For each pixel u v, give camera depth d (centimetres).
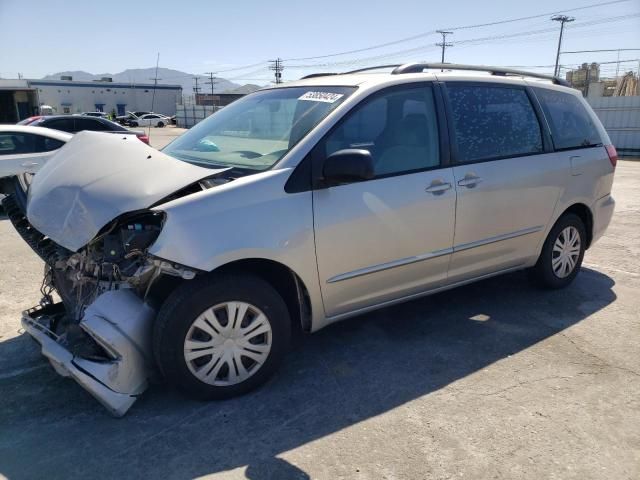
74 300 329
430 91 377
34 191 332
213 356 301
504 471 254
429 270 378
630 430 286
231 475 251
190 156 372
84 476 250
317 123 332
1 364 352
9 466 256
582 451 268
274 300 314
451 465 258
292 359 361
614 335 399
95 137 367
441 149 372
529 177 419
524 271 541
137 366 294
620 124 2497
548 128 445
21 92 3953
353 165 301
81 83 5975
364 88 349
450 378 337
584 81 3162
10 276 529
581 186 466
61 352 291
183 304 287
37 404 307
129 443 273
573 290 493
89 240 285
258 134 359
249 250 294
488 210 396
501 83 421
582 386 328
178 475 251
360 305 355
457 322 420
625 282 519
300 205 312
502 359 362
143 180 299
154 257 277
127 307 291
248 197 298
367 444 273
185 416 296
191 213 284
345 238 329
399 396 317
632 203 980
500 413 300
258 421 292
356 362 357
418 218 358
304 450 269
